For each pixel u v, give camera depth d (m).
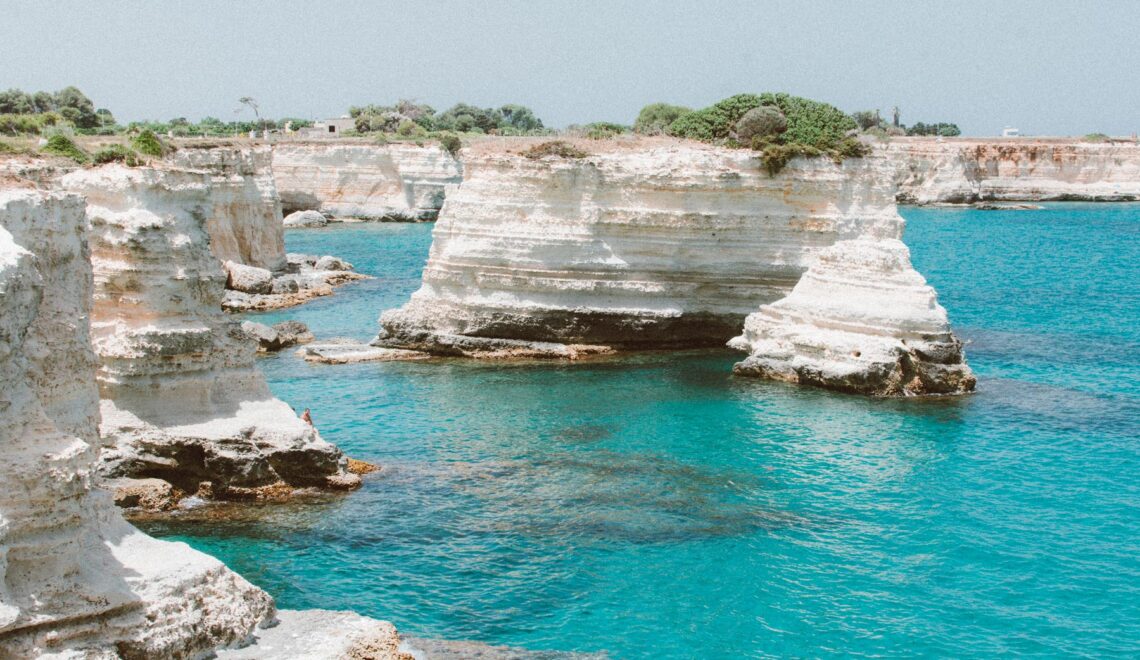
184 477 28.00
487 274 46.53
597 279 46.75
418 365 44.53
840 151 49.34
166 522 26.19
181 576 17.38
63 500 16.05
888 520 27.27
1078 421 36.06
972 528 26.77
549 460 31.70
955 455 32.44
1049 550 25.48
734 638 21.17
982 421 36.03
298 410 37.22
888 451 32.78
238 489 27.84
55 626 15.71
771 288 48.00
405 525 26.39
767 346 42.56
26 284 15.58
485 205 46.81
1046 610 22.52
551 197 46.59
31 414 16.17
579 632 21.23
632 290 47.03
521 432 34.66
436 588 22.98
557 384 41.16
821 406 37.91
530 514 27.31
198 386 28.33
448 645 20.08
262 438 28.28
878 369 39.19
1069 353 47.31
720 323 48.47
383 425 35.44
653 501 28.39
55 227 18.48
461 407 37.75
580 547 25.31
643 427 35.28
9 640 15.26
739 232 47.88
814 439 33.97
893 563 24.73
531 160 46.59
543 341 46.94
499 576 23.67
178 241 28.23
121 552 17.91
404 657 18.47
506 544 25.41
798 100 54.66
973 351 47.84
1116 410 37.47
